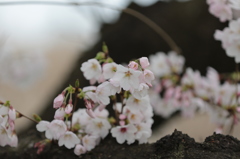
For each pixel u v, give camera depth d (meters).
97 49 1.39
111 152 0.79
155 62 1.16
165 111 1.21
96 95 0.73
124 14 1.42
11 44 1.51
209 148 0.73
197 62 1.38
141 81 0.72
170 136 0.75
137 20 1.39
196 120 2.18
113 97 0.81
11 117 0.76
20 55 1.54
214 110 1.03
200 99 1.07
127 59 1.39
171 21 1.38
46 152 0.83
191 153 0.73
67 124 0.78
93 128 0.79
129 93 0.77
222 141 0.74
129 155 0.77
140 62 0.72
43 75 1.59
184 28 1.36
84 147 0.78
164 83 1.14
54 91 1.56
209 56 1.36
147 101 0.77
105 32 1.42
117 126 0.78
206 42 1.35
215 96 1.06
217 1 0.92
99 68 0.79
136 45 1.37
